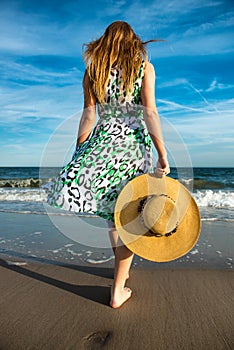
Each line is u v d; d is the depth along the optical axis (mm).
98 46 2260
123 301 2264
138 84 2205
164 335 1854
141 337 1833
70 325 1966
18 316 2082
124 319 2041
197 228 2139
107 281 2721
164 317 2070
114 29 2254
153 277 2801
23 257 3410
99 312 2139
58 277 2820
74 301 2312
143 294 2436
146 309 2184
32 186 13898
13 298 2369
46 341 1791
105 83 2229
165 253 2121
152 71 2252
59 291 2498
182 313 2123
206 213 5996
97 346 1747
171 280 2727
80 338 1824
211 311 2150
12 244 3922
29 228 4785
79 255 3477
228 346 1744
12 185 13750
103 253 3551
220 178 20797
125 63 2188
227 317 2064
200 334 1862
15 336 1840
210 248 3695
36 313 2125
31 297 2387
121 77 2203
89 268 3062
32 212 6117
